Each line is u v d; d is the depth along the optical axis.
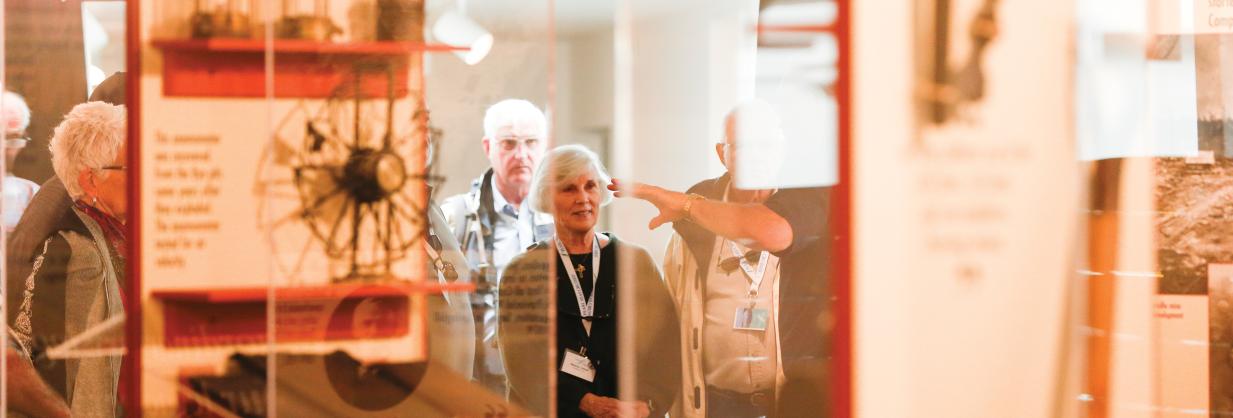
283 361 1.63
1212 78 1.37
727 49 2.80
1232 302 1.38
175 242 1.60
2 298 1.85
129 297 1.60
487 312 1.71
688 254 2.04
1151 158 1.34
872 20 0.92
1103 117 1.34
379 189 1.64
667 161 2.89
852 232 0.93
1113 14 1.36
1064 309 0.94
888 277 0.93
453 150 1.68
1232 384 1.38
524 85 1.71
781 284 1.95
